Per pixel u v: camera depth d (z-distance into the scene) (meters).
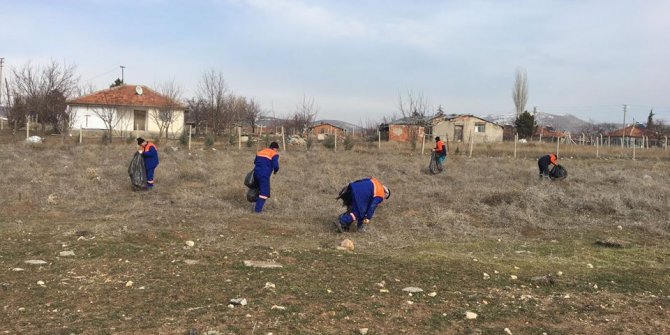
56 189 11.89
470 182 14.98
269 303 4.88
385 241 7.98
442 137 55.66
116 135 37.38
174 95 40.00
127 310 4.62
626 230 9.36
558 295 5.56
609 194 11.62
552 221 9.92
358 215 8.52
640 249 7.95
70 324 4.25
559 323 4.71
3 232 7.71
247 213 9.87
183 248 7.01
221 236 7.84
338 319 4.54
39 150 21.91
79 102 38.81
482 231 9.08
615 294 5.66
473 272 6.31
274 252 6.88
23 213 9.41
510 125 71.31
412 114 37.44
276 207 10.56
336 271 6.11
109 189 12.26
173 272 5.89
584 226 9.61
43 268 5.92
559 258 7.26
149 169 12.52
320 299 5.05
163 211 9.70
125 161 17.98
